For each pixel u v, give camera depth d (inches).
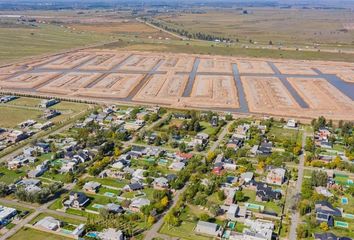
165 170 5979.3
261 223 4579.2
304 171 5959.6
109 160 6215.6
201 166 5944.9
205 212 4864.7
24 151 6515.8
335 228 4562.0
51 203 5088.6
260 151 6520.7
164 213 4840.1
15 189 5364.2
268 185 5546.3
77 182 5605.3
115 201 5118.1
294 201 4972.9
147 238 4343.0
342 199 5177.2
